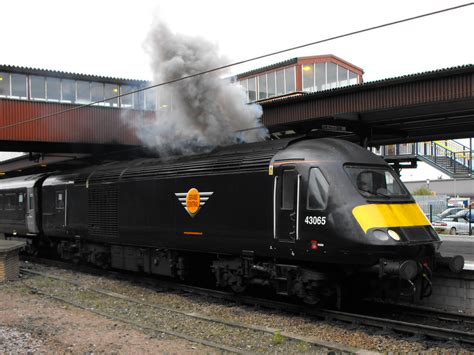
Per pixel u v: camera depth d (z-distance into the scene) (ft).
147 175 42.63
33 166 105.50
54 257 68.74
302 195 30.07
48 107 71.20
